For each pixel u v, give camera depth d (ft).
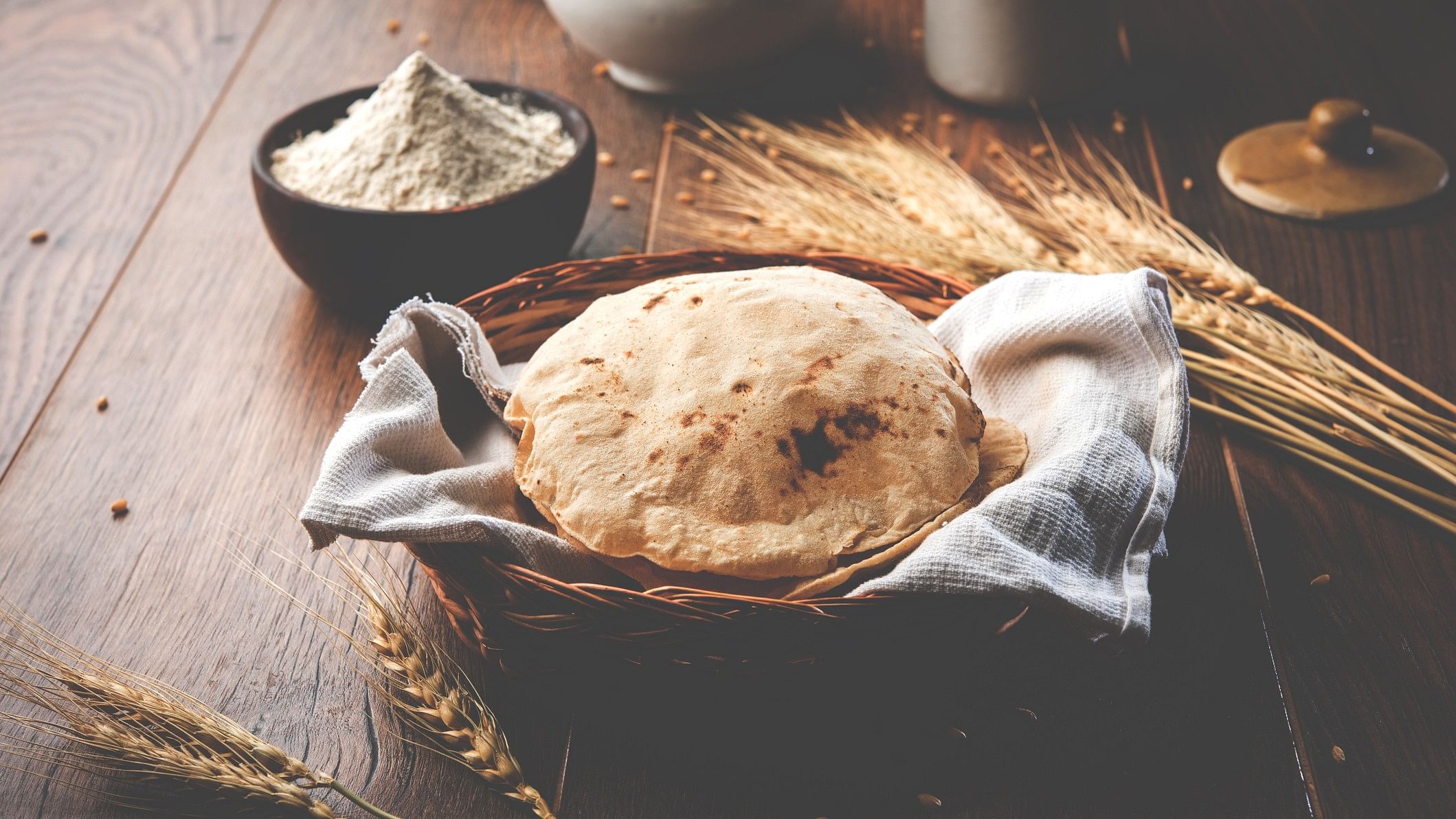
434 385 2.39
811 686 2.09
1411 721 2.16
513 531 2.09
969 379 2.35
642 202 2.98
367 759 2.15
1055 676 2.21
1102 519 2.13
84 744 2.13
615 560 2.12
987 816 2.10
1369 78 3.22
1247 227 2.88
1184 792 2.11
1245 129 3.11
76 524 2.43
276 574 2.36
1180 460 2.22
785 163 3.01
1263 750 2.14
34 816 2.10
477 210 2.56
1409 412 2.43
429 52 3.43
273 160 2.72
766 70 3.25
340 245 2.58
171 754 2.03
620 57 3.16
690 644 2.03
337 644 2.28
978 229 2.67
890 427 2.15
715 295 2.26
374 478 2.17
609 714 2.18
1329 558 2.34
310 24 3.54
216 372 2.66
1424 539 2.36
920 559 2.03
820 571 2.09
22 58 3.42
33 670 2.13
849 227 2.72
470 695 2.20
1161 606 2.28
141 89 3.32
